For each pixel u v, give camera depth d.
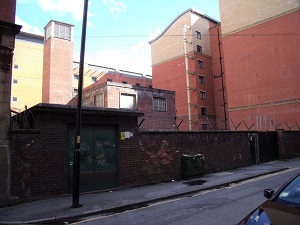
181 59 48.03
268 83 34.78
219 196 9.50
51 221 7.21
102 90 25.41
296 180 4.49
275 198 4.28
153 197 9.61
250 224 3.55
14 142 9.11
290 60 32.94
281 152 23.22
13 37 9.64
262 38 35.88
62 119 10.18
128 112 11.88
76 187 8.39
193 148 15.02
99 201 9.10
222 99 47.41
